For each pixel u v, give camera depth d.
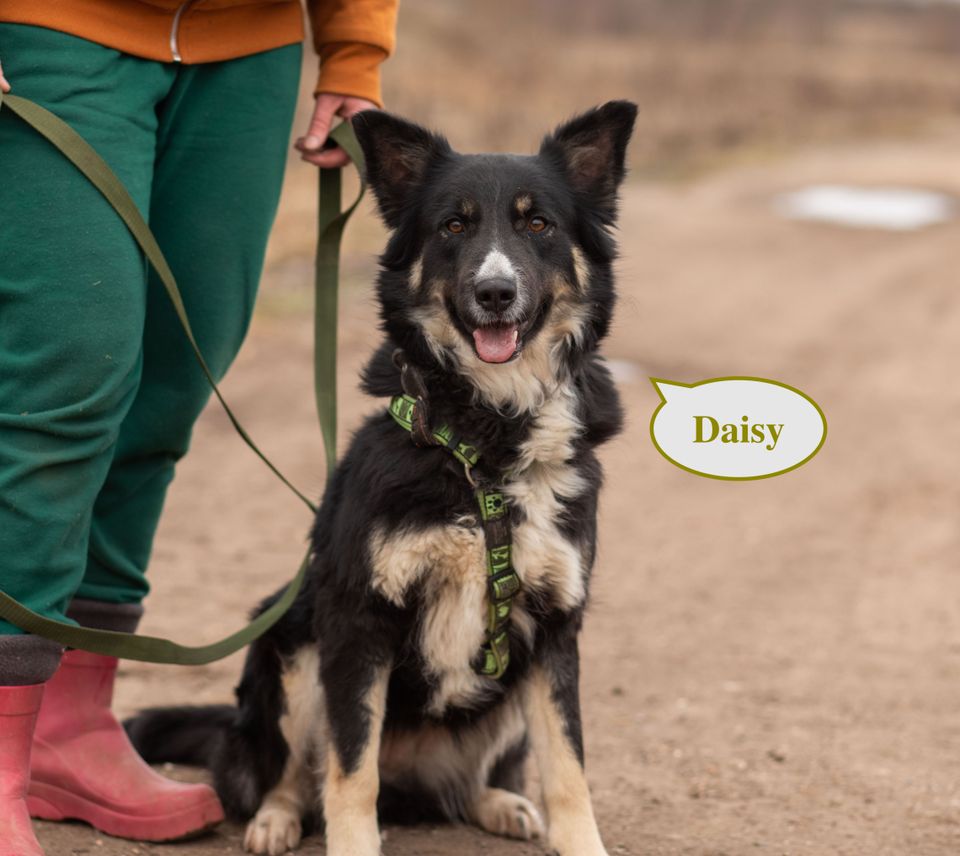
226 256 4.38
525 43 42.94
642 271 19.66
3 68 3.79
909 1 75.19
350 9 4.80
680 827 4.75
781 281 19.52
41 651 3.79
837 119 42.88
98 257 3.77
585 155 5.05
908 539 9.13
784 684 6.43
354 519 4.27
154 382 4.45
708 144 35.34
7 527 3.71
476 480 4.25
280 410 11.16
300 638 4.62
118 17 3.92
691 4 56.59
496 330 4.46
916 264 21.28
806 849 4.57
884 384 13.70
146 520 4.57
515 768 4.94
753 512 9.71
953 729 5.88
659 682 6.43
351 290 14.87
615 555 8.62
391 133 4.93
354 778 4.22
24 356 3.76
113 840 4.36
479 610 4.34
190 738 5.06
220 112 4.27
